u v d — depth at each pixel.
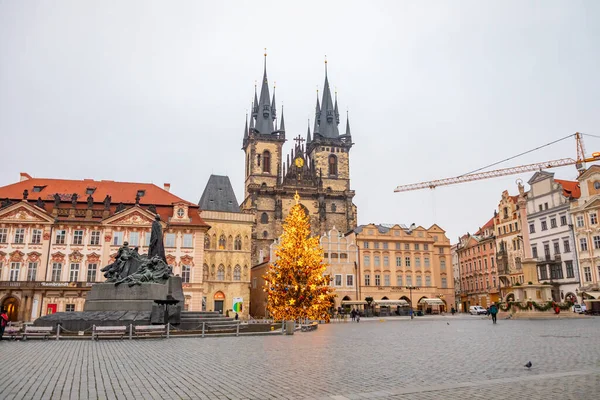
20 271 71.31
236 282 92.19
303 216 57.25
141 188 83.25
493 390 12.58
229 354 21.61
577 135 114.00
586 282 82.19
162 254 41.31
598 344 24.44
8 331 30.00
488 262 115.25
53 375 15.57
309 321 50.81
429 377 14.80
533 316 62.62
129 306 36.06
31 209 72.69
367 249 106.19
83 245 73.56
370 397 11.91
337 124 152.25
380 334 36.69
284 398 11.90
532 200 97.06
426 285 107.75
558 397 11.55
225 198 107.94
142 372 16.16
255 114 149.88
